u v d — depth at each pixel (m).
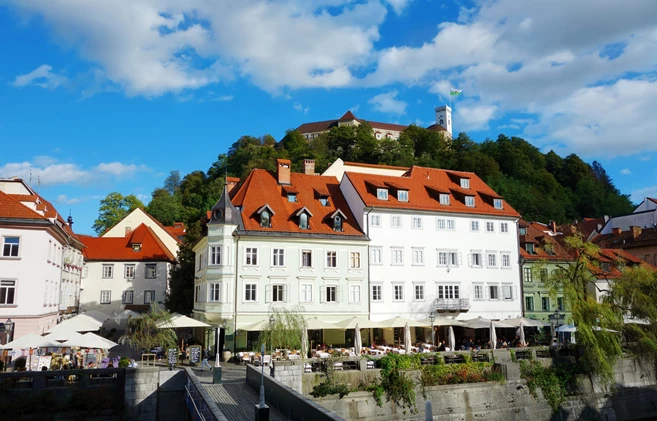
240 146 156.50
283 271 47.25
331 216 50.53
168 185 153.88
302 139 145.75
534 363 39.72
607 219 90.62
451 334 44.72
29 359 34.06
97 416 28.94
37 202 47.97
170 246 79.31
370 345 49.34
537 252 60.44
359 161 132.12
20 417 27.55
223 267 45.47
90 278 68.00
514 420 37.38
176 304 58.72
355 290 49.75
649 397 42.69
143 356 40.66
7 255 40.25
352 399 33.34
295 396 23.11
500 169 131.25
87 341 32.72
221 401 27.83
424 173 59.50
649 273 45.38
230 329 44.81
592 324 40.94
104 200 99.00
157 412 30.27
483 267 55.75
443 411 35.50
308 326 41.62
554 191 123.38
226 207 46.62
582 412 39.72
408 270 52.16
